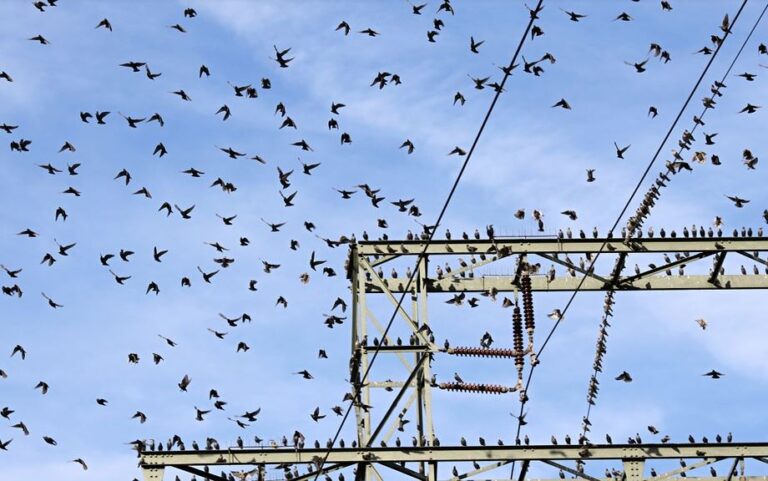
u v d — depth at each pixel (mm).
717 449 37312
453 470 37812
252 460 36938
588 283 45094
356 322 41719
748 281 44812
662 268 44062
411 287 44594
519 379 41531
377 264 41250
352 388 40969
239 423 38875
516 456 37188
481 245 41281
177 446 37156
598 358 45219
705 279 44781
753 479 43719
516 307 42062
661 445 37312
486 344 41969
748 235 41656
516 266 43219
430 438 39531
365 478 37000
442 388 41844
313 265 42406
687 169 40656
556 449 37375
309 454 37031
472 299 44844
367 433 40438
